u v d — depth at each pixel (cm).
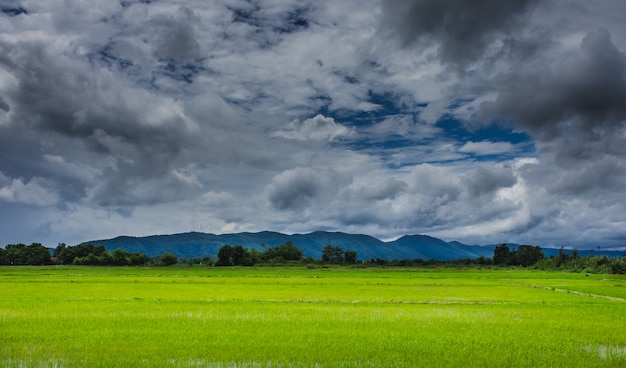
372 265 15962
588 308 3475
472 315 3036
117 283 5878
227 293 4559
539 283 6825
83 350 1934
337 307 3366
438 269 13388
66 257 16800
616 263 10731
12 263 15500
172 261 16588
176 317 2809
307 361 1809
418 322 2706
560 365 1802
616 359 1898
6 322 2583
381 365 1770
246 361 1808
